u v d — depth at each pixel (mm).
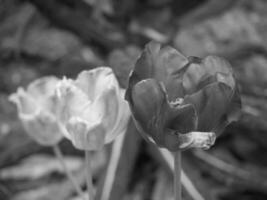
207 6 1228
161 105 513
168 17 1256
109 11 1239
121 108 587
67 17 1205
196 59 539
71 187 1001
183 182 864
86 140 585
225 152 1067
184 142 515
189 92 534
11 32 1235
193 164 1020
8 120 1101
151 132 524
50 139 718
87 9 1235
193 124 517
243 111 1011
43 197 991
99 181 878
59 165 1039
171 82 533
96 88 600
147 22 1242
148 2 1270
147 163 1046
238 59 1160
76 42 1206
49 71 1165
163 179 1005
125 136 918
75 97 586
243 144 1073
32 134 715
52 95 705
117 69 1092
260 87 1098
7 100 1135
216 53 1159
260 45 1175
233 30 1194
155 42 531
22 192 1006
